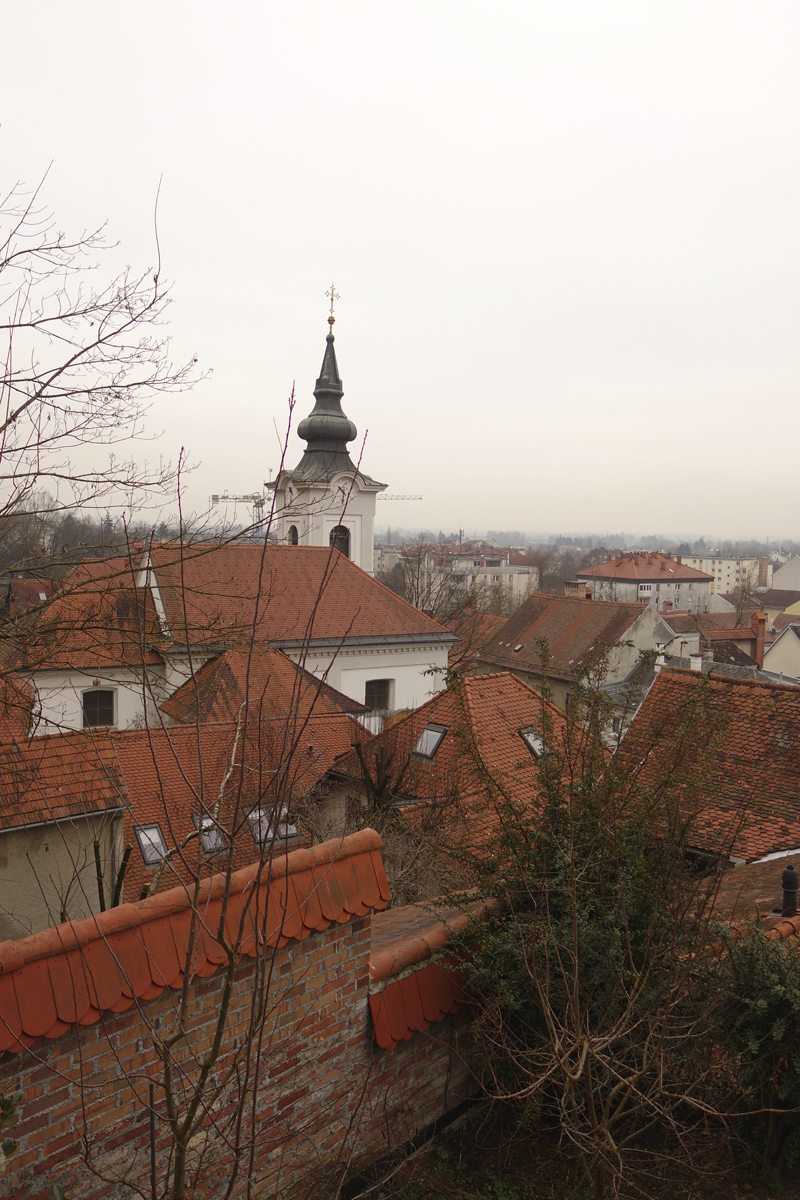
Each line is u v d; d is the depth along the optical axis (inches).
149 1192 169.0
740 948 236.2
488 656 1872.5
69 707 1015.0
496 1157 234.8
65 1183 157.2
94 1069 161.9
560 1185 224.4
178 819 602.2
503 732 693.9
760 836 482.6
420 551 2231.8
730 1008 229.0
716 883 252.5
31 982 153.7
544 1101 239.8
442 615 1807.3
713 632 2349.9
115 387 336.5
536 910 232.2
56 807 431.8
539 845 253.6
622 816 255.8
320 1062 207.0
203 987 179.9
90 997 159.3
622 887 225.9
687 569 4776.1
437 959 238.4
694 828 272.4
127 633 342.0
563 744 285.0
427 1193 219.0
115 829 446.3
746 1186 226.7
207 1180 179.8
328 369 1544.0
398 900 462.6
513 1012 240.5
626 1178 214.7
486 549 6948.8
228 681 888.3
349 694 1166.3
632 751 337.1
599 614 1770.4
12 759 439.2
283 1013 198.7
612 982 215.8
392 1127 226.2
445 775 593.9
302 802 657.6
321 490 1486.2
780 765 530.0
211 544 333.4
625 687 305.9
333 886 210.1
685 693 613.3
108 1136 163.6
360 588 1227.9
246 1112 188.4
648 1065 196.1
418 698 1226.0
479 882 264.4
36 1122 153.6
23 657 455.8
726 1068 227.1
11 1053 148.3
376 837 226.8
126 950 167.9
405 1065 230.7
